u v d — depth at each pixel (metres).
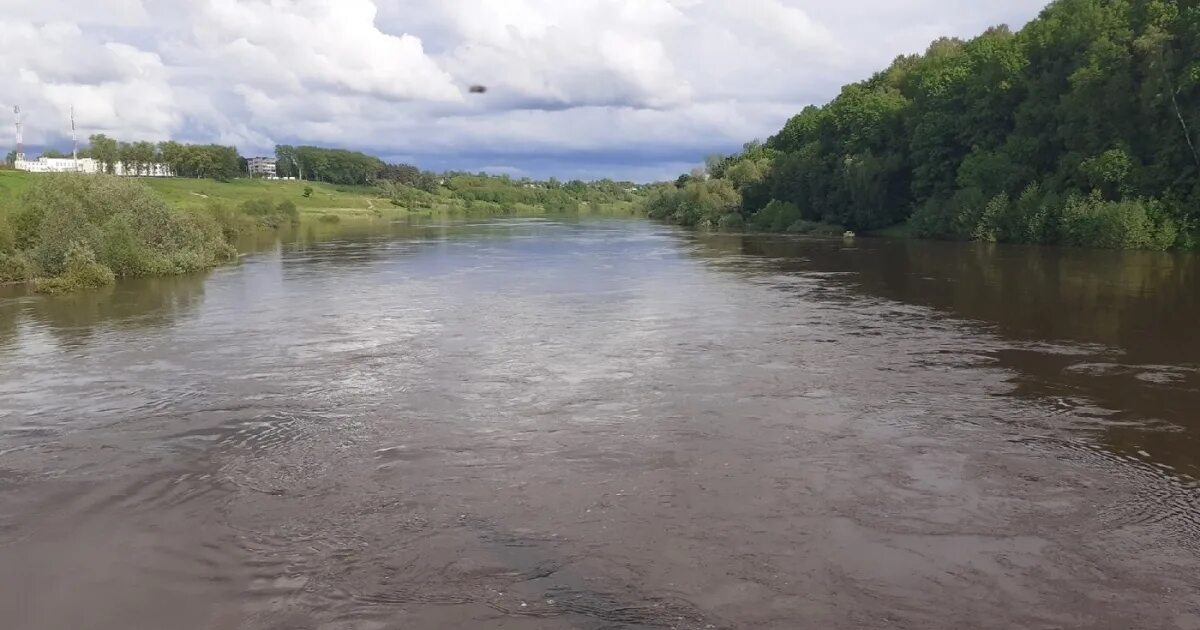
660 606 9.80
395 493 13.34
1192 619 9.48
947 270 44.66
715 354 23.38
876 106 89.69
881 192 81.94
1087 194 58.72
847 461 14.55
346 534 11.88
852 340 25.20
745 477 13.82
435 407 18.28
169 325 29.28
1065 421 16.73
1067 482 13.49
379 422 17.22
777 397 18.77
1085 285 36.97
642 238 78.56
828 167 92.88
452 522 12.20
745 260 52.91
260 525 12.24
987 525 11.91
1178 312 29.30
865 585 10.23
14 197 51.12
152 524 12.39
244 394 19.62
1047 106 64.62
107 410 18.52
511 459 14.84
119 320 30.52
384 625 9.51
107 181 47.56
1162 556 10.97
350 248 66.88
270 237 84.00
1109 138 58.34
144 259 44.97
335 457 15.12
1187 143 53.41
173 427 17.17
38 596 10.34
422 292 37.59
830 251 59.84
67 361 23.59
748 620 9.49
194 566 11.05
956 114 76.50
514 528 11.97
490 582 10.42
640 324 28.41
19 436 16.72
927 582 10.29
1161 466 14.20
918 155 78.12
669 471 14.13
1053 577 10.41
